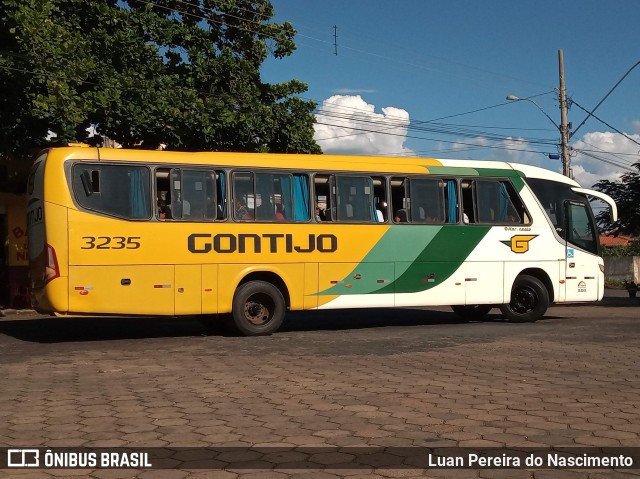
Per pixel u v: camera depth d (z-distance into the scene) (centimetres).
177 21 1955
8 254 1962
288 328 1494
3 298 1967
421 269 1449
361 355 1064
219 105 1820
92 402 739
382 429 624
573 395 766
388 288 1418
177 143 1798
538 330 1416
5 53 1535
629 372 911
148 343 1225
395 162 1459
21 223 1988
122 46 1769
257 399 748
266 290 1319
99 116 1706
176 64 1928
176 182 1258
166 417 671
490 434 607
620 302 2483
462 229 1497
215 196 1286
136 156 1230
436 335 1327
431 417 667
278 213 1336
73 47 1602
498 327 1484
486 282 1516
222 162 1298
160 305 1227
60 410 703
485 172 1539
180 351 1123
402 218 1445
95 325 1548
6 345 1211
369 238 1407
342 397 756
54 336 1345
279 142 1986
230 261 1284
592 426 634
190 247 1254
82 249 1174
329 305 1366
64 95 1559
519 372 909
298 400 742
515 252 1548
